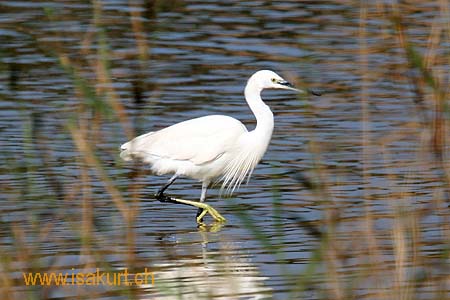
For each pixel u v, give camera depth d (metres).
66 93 19.53
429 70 11.70
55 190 14.81
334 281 11.32
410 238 12.38
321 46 22.97
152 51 22.52
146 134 15.37
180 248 13.30
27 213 14.13
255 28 24.47
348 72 21.23
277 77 15.37
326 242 11.29
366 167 16.16
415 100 13.20
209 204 15.48
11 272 12.00
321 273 12.09
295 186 15.68
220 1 26.98
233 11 26.00
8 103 19.08
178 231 14.08
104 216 14.17
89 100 12.41
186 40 23.47
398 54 22.06
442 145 12.33
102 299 11.47
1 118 18.27
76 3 26.14
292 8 26.25
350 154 16.81
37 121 14.75
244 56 22.39
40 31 23.78
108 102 11.92
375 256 12.00
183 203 14.84
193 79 20.84
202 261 12.79
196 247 13.37
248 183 15.89
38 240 13.16
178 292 11.32
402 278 11.18
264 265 12.62
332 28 24.25
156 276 12.20
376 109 19.03
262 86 15.32
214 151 15.03
